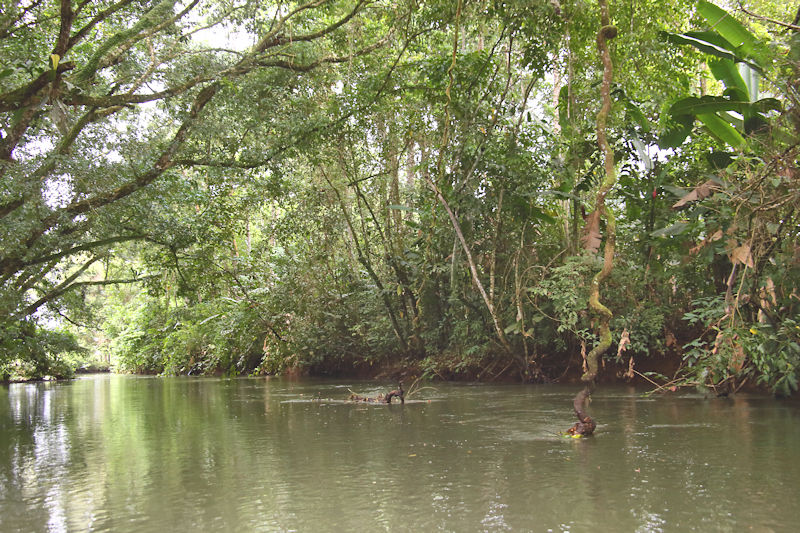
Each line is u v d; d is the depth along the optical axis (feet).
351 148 45.03
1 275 32.01
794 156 22.95
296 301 55.62
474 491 12.37
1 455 18.83
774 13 30.73
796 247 25.41
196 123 34.78
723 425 20.53
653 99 34.35
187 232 39.01
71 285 45.47
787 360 24.88
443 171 36.65
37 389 58.59
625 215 38.37
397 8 35.50
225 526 10.43
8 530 10.62
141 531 10.33
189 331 77.30
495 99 38.09
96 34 38.65
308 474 14.46
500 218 39.24
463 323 43.93
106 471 15.70
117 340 104.68
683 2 32.68
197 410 31.09
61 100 28.76
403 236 50.19
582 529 9.77
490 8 32.12
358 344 55.88
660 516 10.37
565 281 33.01
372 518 10.64
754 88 31.35
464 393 35.53
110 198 31.78
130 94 30.45
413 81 42.73
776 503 11.05
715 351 26.50
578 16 31.48
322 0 34.24
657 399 29.19
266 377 63.46
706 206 28.09
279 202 45.42
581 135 34.81
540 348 43.24
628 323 34.78
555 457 15.72
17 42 30.60
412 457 16.21
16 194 26.45
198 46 40.24
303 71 38.34
